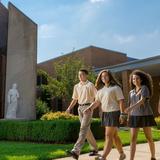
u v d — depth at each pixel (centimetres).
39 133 1123
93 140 704
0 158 676
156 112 2600
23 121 1241
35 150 830
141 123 565
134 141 565
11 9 1822
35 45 1752
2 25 2039
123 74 2208
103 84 616
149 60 2052
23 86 1717
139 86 584
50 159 682
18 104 1688
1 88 1967
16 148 887
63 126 1055
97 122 1144
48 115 1305
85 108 668
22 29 1781
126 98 2125
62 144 1023
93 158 675
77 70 2261
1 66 1984
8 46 1784
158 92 2634
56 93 2317
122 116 563
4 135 1260
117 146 605
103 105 576
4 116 1753
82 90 677
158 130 1612
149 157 692
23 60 1748
